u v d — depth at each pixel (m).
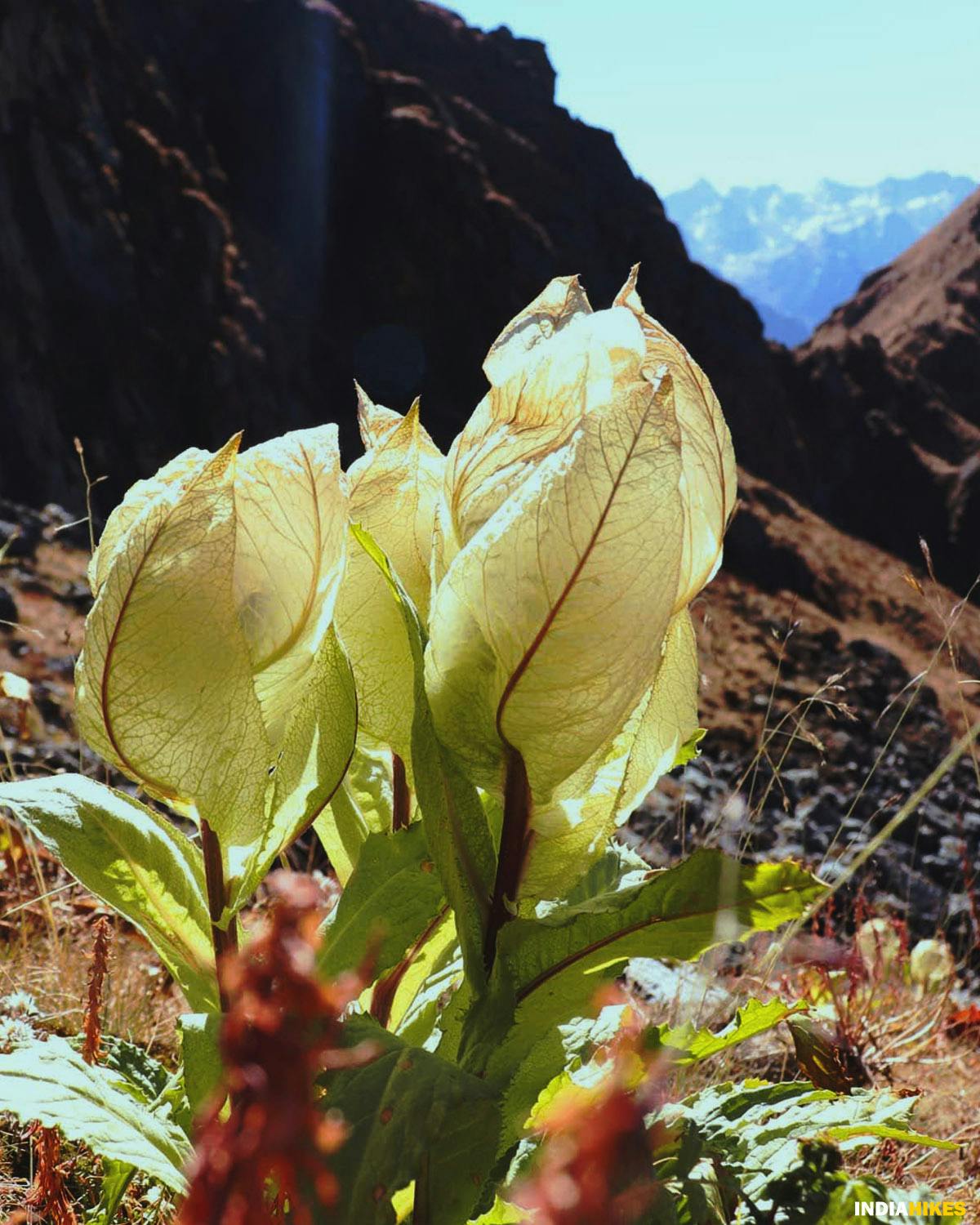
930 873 3.81
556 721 0.53
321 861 1.43
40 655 3.03
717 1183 0.50
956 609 0.89
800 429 20.61
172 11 14.77
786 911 0.50
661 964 1.17
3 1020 0.69
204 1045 0.50
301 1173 0.46
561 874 0.56
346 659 0.57
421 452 0.64
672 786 2.69
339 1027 0.41
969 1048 1.27
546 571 0.51
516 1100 0.54
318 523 0.55
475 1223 0.53
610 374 0.55
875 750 6.15
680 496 0.51
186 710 0.53
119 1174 0.60
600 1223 0.39
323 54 15.09
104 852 0.57
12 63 10.75
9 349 9.71
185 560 0.52
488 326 14.90
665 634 0.52
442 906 0.59
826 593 13.79
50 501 9.30
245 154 14.57
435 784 0.55
